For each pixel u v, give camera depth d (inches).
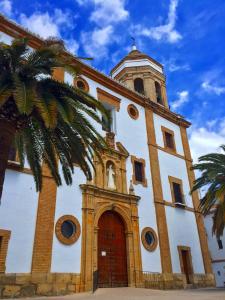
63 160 538.9
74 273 622.5
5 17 739.4
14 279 537.0
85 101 476.7
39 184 513.0
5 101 384.2
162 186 941.8
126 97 1007.6
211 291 684.7
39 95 394.3
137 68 1218.6
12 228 572.4
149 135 999.0
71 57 500.4
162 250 826.8
